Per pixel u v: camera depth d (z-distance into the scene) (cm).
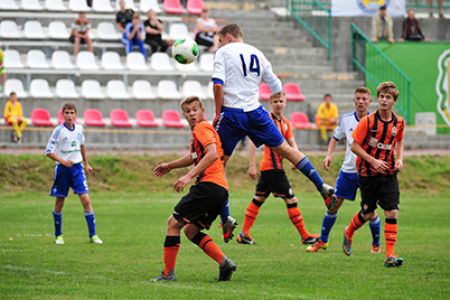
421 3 9038
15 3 8381
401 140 2589
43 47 7950
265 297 2031
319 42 8356
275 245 3194
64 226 3856
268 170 3209
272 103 3231
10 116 6538
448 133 7962
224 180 2288
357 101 2900
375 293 2105
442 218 4316
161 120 7231
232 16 8706
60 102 7150
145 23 7988
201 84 7850
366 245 3167
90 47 7881
